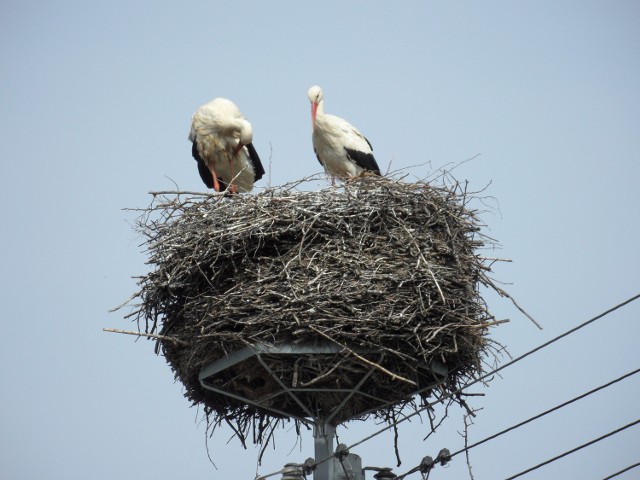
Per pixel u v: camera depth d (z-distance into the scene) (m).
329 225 14.00
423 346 13.17
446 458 12.31
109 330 13.74
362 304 13.18
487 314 13.79
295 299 13.16
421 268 13.48
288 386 13.66
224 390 14.20
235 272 14.04
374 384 13.71
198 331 13.84
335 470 12.97
